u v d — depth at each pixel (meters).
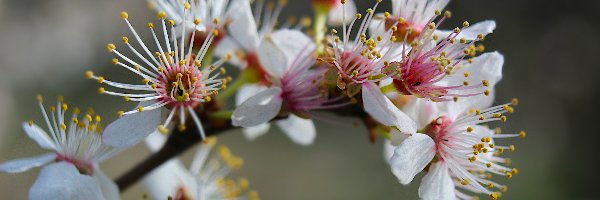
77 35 0.40
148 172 0.15
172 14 0.15
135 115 0.14
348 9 0.16
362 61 0.14
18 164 0.14
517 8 0.44
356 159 0.39
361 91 0.14
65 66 0.39
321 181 0.38
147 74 0.14
